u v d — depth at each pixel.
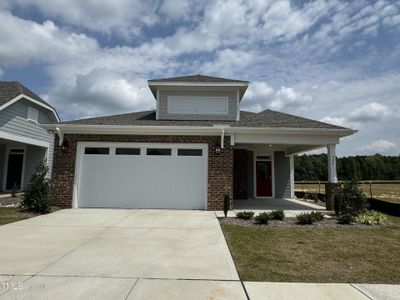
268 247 5.92
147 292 3.66
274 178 17.31
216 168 11.23
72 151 11.27
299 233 7.28
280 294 3.66
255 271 4.49
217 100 14.05
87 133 11.36
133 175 11.30
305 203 14.48
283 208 12.24
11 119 14.73
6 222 8.29
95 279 4.07
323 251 5.68
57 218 8.98
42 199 9.97
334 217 9.68
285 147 16.53
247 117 14.01
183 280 4.09
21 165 17.62
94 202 11.19
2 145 17.66
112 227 7.72
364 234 7.26
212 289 3.79
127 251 5.50
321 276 4.32
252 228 7.81
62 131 11.32
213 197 11.09
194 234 7.01
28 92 16.58
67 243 6.04
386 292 3.76
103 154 11.36
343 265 4.85
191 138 11.38
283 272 4.46
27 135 16.09
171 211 10.62
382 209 11.95
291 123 11.99
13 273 4.25
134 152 11.39
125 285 3.88
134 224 8.15
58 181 11.13
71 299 3.42
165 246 5.90
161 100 13.95
